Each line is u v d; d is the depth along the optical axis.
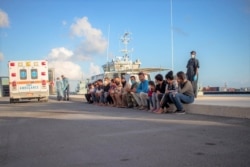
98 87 19.98
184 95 11.77
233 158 4.92
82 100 25.59
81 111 14.53
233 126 8.06
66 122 10.30
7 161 5.41
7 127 9.73
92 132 7.91
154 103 12.94
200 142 6.16
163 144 6.12
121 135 7.29
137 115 11.66
